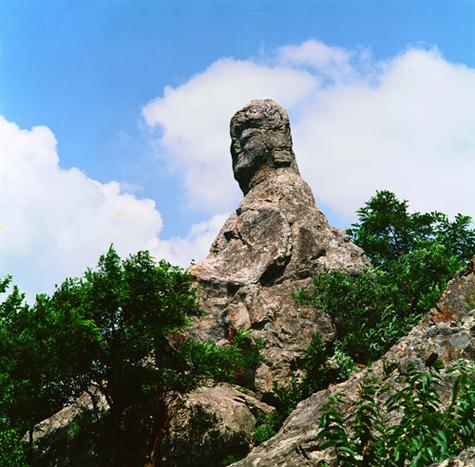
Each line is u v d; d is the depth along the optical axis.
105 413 29.47
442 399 10.01
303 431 12.08
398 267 34.31
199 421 28.84
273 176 41.25
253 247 37.38
